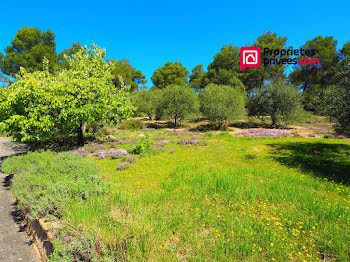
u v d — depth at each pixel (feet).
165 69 213.05
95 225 13.12
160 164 34.14
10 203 22.57
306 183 24.56
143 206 17.51
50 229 13.24
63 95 41.75
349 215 16.03
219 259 11.26
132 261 10.44
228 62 181.98
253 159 37.01
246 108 118.73
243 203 18.31
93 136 65.92
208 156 39.96
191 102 95.35
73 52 138.51
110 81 58.03
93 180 22.04
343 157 36.86
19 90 36.70
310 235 13.64
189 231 13.97
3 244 15.55
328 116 36.01
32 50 109.29
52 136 57.00
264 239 13.02
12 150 51.75
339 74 31.04
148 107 124.67
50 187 17.78
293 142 53.78
